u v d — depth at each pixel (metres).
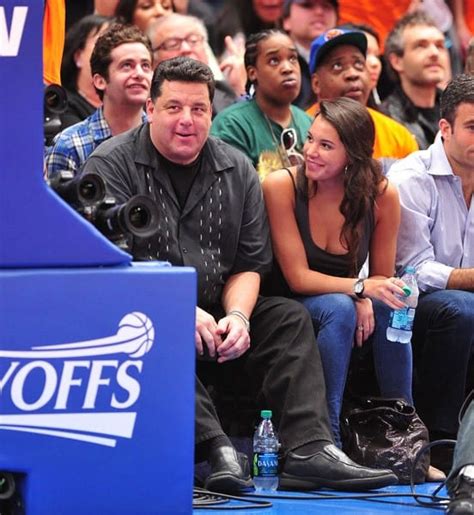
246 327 12.45
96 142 14.59
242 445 13.21
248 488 12.16
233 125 16.06
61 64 16.59
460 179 14.59
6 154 8.59
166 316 8.87
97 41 14.73
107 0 18.95
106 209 9.38
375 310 13.52
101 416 8.76
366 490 12.12
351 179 13.38
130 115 14.66
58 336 8.66
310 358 12.54
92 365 8.73
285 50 16.08
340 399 12.97
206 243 12.81
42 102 8.63
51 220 8.71
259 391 12.90
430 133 19.47
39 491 8.66
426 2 21.98
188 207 12.73
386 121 18.06
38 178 8.66
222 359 12.23
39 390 8.65
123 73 14.48
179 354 8.89
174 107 12.43
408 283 13.48
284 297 13.26
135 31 14.70
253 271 13.16
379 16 21.75
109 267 8.87
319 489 12.20
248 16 20.56
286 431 12.28
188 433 8.92
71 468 8.71
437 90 19.83
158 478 8.87
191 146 12.49
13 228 8.64
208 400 12.09
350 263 13.65
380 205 13.71
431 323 13.87
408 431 13.12
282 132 16.19
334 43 16.78
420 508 11.31
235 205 12.93
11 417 8.59
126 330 8.79
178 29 17.12
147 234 9.22
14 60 8.55
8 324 8.58
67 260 8.76
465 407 11.84
